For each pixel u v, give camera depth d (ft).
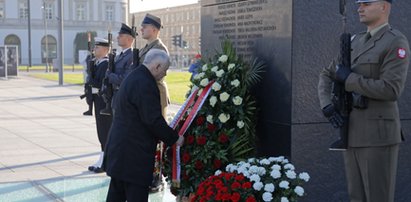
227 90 16.21
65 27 232.73
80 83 88.07
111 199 14.24
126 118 13.24
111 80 21.13
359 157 11.94
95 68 24.22
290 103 15.39
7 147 29.45
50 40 230.89
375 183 11.80
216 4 19.21
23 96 63.00
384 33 11.62
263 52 16.57
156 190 19.97
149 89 13.01
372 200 11.86
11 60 104.32
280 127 15.83
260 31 16.70
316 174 15.72
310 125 15.60
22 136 33.27
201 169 16.08
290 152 15.43
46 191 19.80
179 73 135.95
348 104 11.92
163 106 18.76
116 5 242.37
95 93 23.84
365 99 11.69
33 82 90.22
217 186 13.11
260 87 16.62
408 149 16.69
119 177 13.17
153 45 19.40
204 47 20.15
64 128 37.01
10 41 222.48
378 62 11.52
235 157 15.92
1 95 64.08
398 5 16.51
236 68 16.34
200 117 16.37
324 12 15.58
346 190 16.07
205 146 15.93
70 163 25.36
